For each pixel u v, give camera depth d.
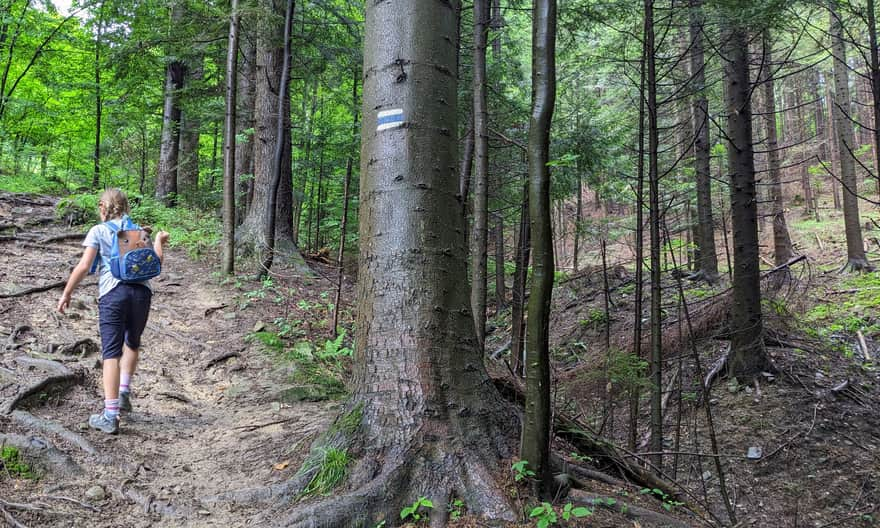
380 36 3.45
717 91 11.10
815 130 24.61
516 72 10.68
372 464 3.00
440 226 3.39
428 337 3.26
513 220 11.42
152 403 4.61
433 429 3.10
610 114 12.18
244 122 13.27
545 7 2.82
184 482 3.26
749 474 6.65
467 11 9.45
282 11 9.62
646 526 3.02
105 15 12.55
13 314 5.36
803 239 19.19
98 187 14.02
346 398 3.40
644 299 11.05
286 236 9.88
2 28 13.47
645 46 5.73
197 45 10.41
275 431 4.27
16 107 13.80
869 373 8.18
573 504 3.04
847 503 6.08
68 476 3.02
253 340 6.32
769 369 8.06
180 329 6.45
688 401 7.97
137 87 14.30
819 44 5.62
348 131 12.98
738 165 8.16
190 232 10.66
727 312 8.98
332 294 8.90
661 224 5.60
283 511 2.82
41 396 3.91
